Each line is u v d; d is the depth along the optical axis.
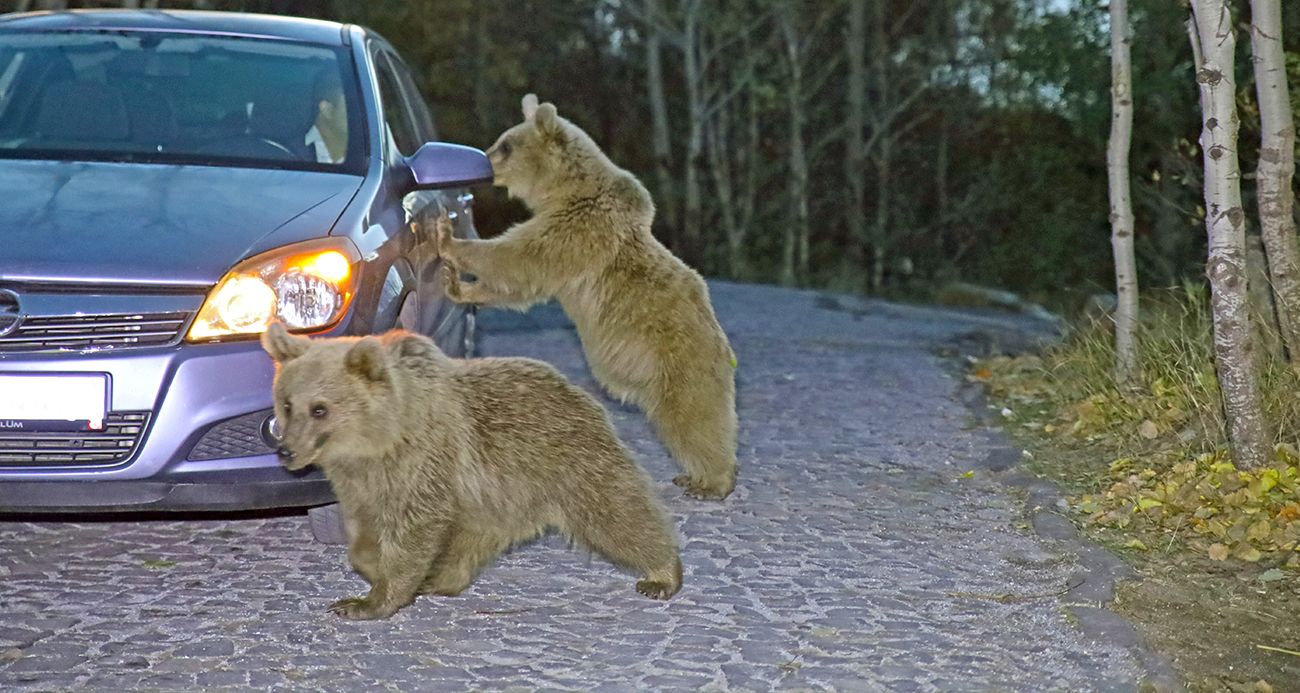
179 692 4.33
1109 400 8.61
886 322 16.92
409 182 6.42
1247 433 6.62
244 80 6.72
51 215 5.34
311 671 4.54
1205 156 6.53
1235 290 6.56
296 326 5.25
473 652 4.73
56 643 4.74
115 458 4.99
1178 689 4.48
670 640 4.87
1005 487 7.32
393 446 4.72
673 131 49.72
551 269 6.34
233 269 5.18
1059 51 19.36
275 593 5.33
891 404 9.83
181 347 5.05
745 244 47.16
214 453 5.08
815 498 6.99
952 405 9.81
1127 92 9.11
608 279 6.30
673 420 6.37
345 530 5.73
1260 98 7.57
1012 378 10.66
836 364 11.88
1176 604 5.28
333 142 6.41
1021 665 4.68
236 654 4.67
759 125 49.88
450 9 38.12
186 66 6.79
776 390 10.39
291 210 5.62
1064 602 5.34
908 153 49.72
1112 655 4.78
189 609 5.13
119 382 4.97
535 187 6.46
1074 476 7.50
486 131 42.34
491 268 6.36
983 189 42.47
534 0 44.53
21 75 6.67
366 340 4.62
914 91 47.62
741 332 14.41
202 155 6.20
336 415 4.56
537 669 4.58
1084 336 10.40
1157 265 14.88
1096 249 30.53
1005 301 26.69
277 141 6.39
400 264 5.93
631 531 5.13
